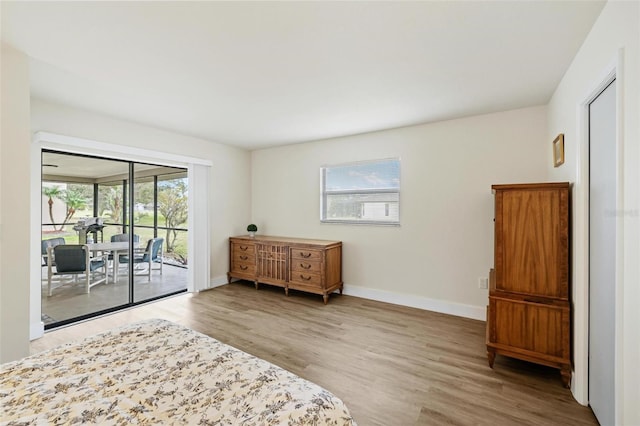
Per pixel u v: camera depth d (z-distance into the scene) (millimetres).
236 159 4930
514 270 2195
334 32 1728
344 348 2594
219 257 4672
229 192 4812
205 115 3256
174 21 1625
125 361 1268
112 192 3613
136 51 1942
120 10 1528
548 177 2855
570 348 2025
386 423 1695
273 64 2119
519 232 2184
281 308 3635
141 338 1490
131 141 3533
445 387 2029
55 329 2979
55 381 1115
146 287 3988
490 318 2254
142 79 2367
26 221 1994
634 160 1219
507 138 3090
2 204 1903
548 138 2848
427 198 3555
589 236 1825
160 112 3164
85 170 3361
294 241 4207
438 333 2900
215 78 2346
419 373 2199
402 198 3729
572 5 1484
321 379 2129
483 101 2820
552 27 1667
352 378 2141
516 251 2191
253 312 3498
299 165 4648
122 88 2547
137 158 3682
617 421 1330
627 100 1269
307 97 2734
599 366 1668
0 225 1896
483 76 2297
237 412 948
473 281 3299
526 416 1742
